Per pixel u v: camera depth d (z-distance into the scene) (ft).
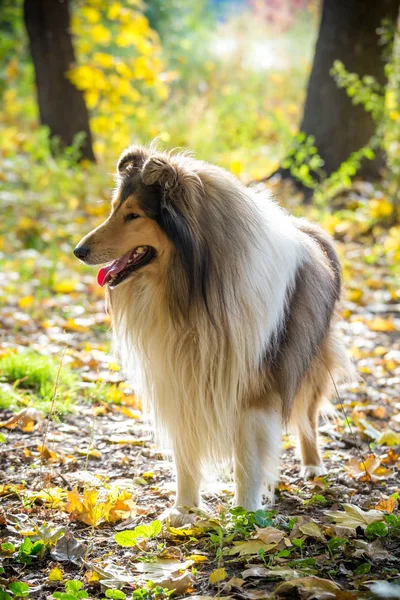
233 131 80.59
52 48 71.77
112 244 20.72
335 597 16.83
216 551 19.92
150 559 19.48
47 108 72.69
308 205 58.44
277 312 21.44
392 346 40.86
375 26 60.08
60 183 63.67
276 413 22.39
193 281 20.29
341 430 30.40
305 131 62.75
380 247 52.80
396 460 27.61
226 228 20.48
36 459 26.25
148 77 74.74
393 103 60.80
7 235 55.52
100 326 42.34
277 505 23.48
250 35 122.01
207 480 23.75
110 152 73.41
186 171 20.40
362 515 21.06
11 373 33.63
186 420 22.00
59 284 47.85
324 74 61.31
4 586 18.12
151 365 22.03
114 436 28.60
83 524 22.00
